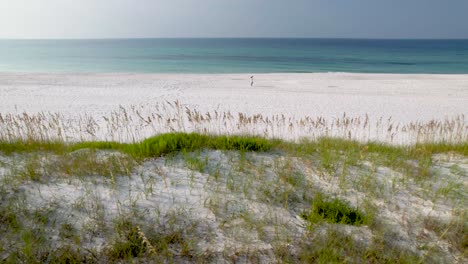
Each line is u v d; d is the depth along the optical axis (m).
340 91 25.45
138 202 3.29
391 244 2.83
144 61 63.59
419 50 119.69
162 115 14.62
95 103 18.38
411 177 4.29
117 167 4.11
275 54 90.81
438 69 51.62
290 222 3.08
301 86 28.50
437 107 18.33
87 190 3.45
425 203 3.58
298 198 3.60
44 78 31.41
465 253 2.75
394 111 17.17
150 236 2.77
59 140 6.18
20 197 3.26
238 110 17.06
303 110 17.25
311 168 4.45
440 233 3.01
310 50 116.50
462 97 22.30
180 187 3.69
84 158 4.38
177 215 3.09
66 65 53.94
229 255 2.59
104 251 2.57
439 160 5.19
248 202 3.42
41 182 3.64
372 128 12.77
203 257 2.56
